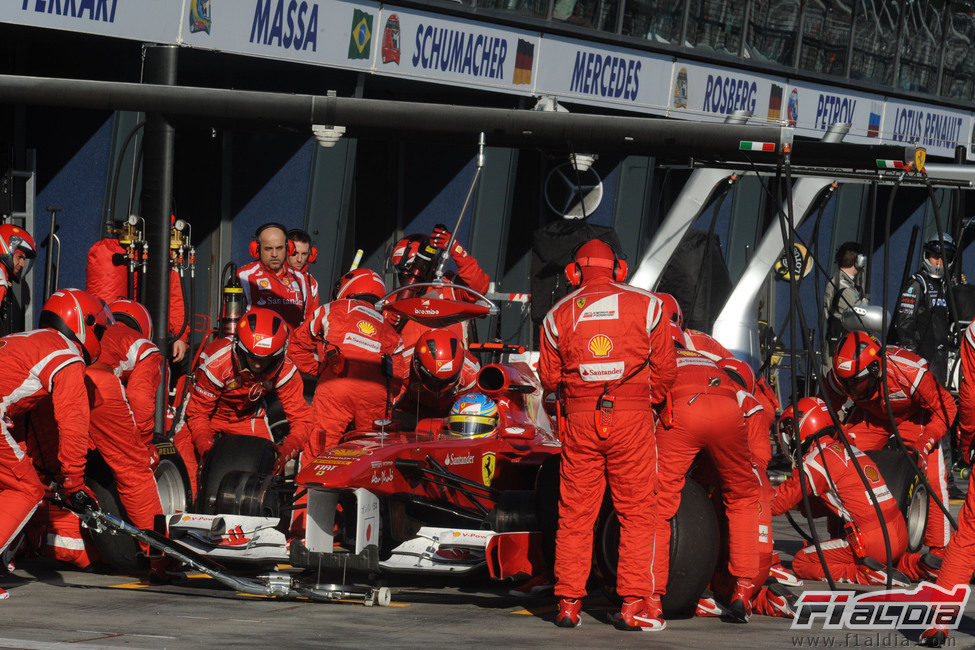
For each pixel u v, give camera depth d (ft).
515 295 131.44
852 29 225.97
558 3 173.99
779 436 100.12
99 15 127.03
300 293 129.39
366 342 101.55
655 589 75.92
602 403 74.69
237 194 164.55
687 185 148.56
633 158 195.62
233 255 164.76
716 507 84.94
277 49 143.43
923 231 260.01
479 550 82.94
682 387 77.92
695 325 168.55
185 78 160.15
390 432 91.15
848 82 227.81
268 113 102.78
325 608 79.05
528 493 84.33
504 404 91.15
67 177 151.53
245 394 97.55
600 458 75.77
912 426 102.68
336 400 101.76
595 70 181.78
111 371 87.97
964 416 75.61
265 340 89.81
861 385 99.19
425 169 183.11
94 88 104.37
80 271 151.02
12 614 73.97
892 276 257.34
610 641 71.20
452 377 89.15
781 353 175.22
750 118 125.29
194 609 77.25
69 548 89.81
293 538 82.38
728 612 79.15
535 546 81.61
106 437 85.46
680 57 195.21
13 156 151.02
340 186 166.30
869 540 91.66
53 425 87.61
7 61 147.84
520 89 172.35
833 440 94.99
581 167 101.35
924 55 245.65
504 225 187.32
